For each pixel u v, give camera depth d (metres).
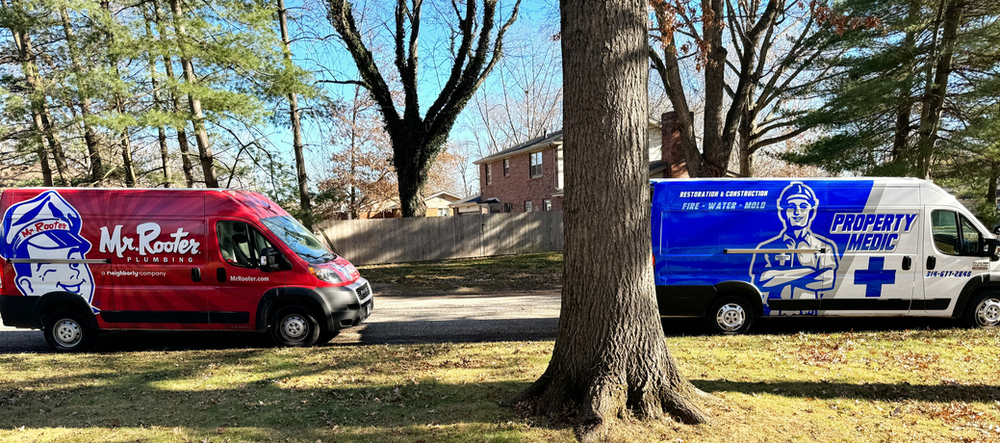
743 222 7.82
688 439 3.87
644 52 4.23
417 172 21.81
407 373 5.83
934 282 7.70
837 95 13.65
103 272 7.53
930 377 5.33
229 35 13.47
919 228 7.73
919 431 4.06
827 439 3.92
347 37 19.95
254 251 7.59
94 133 16.95
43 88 14.23
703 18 13.17
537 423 4.18
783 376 5.41
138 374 6.02
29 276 7.54
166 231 7.52
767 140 16.73
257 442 4.11
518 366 5.94
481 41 20.41
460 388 5.20
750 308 7.86
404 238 21.88
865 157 13.52
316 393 5.21
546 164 30.61
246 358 6.71
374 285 15.31
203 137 14.96
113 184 18.33
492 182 37.72
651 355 4.27
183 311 7.50
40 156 15.80
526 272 16.94
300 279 7.51
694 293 7.83
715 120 14.97
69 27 15.27
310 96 14.83
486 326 8.80
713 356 6.26
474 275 16.62
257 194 8.37
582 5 4.14
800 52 15.39
